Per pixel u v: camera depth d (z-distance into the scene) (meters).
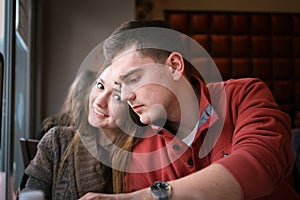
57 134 0.81
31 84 2.73
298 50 4.15
